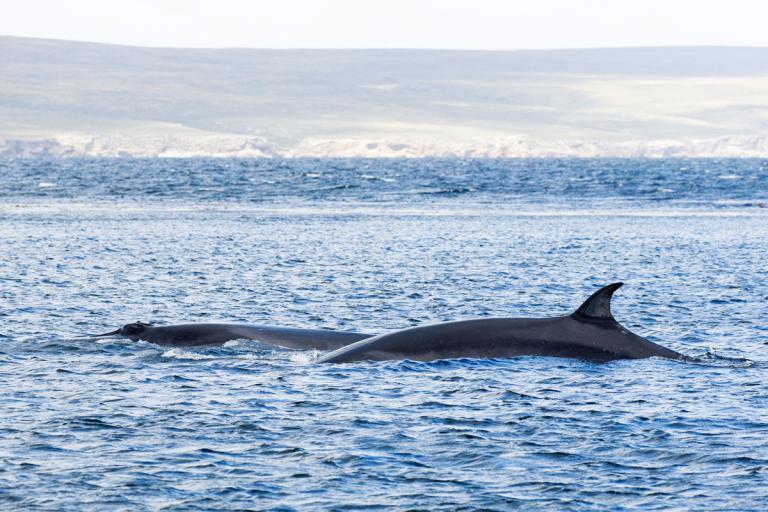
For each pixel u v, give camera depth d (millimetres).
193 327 97938
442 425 70812
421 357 87438
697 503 57062
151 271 163375
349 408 74750
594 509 56438
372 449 66000
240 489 59156
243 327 97938
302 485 59875
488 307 130375
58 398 77812
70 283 147500
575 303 134875
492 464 63375
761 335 109188
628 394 78500
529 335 88812
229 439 67812
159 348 95250
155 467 62531
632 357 88375
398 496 58281
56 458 63938
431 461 63938
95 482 60000
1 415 73000
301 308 127375
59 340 98938
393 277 157750
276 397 77875
